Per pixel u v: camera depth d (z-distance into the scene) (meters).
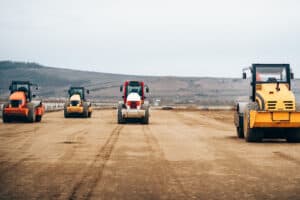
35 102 36.41
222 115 55.78
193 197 8.98
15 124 33.28
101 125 32.34
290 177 11.13
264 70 20.97
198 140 20.91
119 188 9.82
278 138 21.00
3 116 35.47
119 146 18.03
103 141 20.08
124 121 34.41
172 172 11.86
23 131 26.06
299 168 12.53
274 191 9.52
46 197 8.95
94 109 83.44
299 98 20.33
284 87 20.38
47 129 27.80
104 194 9.23
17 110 34.84
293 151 16.52
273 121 19.30
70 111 45.16
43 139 21.00
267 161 13.88
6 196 9.02
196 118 46.75
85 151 16.31
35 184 10.23
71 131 26.08
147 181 10.62
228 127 31.66
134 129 28.19
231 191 9.52
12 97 35.09
